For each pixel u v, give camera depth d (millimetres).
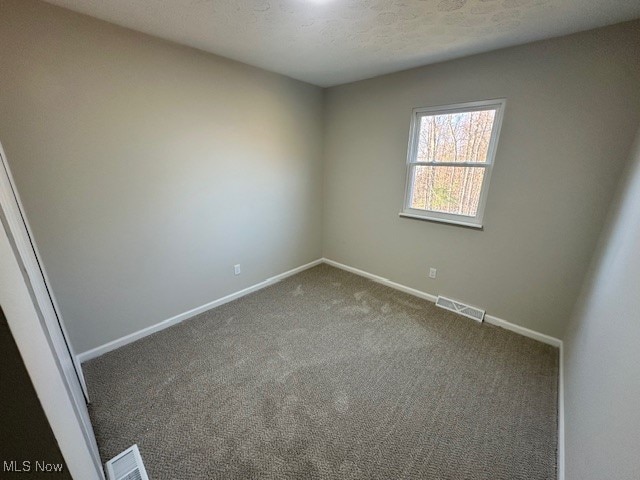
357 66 2568
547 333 2287
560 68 1890
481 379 1899
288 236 3447
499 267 2453
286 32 1854
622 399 844
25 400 534
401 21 1684
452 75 2377
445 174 2654
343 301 2967
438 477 1296
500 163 2266
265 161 2941
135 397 1719
